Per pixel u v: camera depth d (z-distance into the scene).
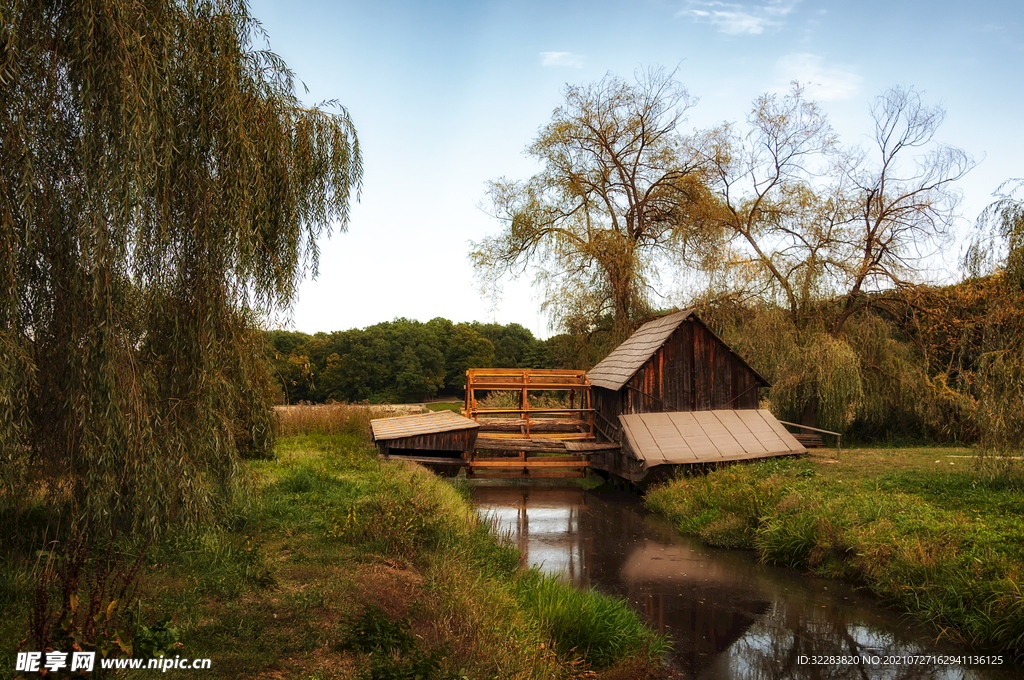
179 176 7.14
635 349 20.12
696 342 18.56
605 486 18.58
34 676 3.93
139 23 6.45
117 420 6.16
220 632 5.32
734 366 18.81
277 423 11.34
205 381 7.20
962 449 19.19
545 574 9.73
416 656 4.95
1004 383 11.91
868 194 23.19
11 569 5.75
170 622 5.05
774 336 22.97
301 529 8.88
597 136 28.36
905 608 8.23
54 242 6.26
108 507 6.36
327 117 9.21
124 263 6.46
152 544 6.74
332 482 12.48
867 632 7.64
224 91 7.24
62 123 6.27
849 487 12.68
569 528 13.12
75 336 6.17
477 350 63.16
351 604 6.22
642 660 6.74
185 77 7.21
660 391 18.22
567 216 28.98
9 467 6.01
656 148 28.66
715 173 27.52
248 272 7.67
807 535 10.27
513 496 16.95
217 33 7.41
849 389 21.19
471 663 5.41
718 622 8.02
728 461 16.33
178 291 7.21
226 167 7.38
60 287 6.29
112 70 6.12
